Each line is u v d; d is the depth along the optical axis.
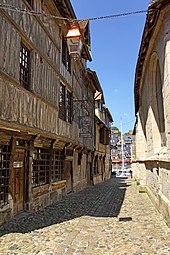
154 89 9.92
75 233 6.62
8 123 7.05
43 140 10.66
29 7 8.83
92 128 22.34
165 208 7.46
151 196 11.52
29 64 9.02
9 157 8.06
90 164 22.70
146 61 9.91
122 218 8.41
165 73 6.70
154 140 9.98
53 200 11.98
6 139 7.78
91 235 6.45
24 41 8.45
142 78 12.16
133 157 32.25
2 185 7.71
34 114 9.01
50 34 11.02
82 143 17.41
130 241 5.95
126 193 15.73
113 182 26.91
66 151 14.82
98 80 20.95
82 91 18.11
